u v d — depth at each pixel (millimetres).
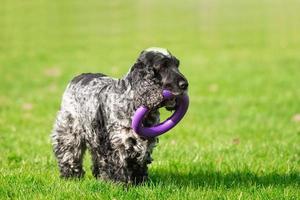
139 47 42188
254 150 13164
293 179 10055
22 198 8414
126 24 53000
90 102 9203
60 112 9906
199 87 27766
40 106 22547
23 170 10359
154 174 10258
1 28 50500
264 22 52938
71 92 9781
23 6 62281
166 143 13797
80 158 9945
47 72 32844
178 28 50781
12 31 49094
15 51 40594
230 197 8578
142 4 64938
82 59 37438
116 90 8805
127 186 8789
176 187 8961
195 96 25406
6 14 57688
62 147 9812
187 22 53875
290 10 59188
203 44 43125
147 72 8492
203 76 30953
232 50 40344
